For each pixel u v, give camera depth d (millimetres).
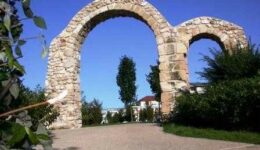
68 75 22000
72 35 22500
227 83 16031
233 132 14539
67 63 22203
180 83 20875
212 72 18000
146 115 40375
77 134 16906
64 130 20078
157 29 21703
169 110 20578
